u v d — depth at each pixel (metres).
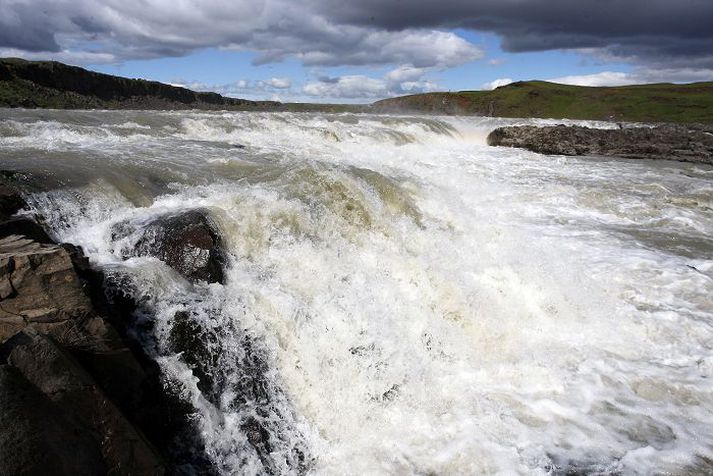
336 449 6.33
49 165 9.80
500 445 6.23
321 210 9.84
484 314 8.88
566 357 8.14
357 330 7.57
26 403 4.04
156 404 5.66
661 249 12.55
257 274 7.96
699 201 17.14
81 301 5.34
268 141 19.78
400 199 11.52
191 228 7.68
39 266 5.38
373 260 9.20
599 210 15.97
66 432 4.18
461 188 16.53
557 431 6.49
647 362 8.07
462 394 7.18
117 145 14.30
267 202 9.35
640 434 6.48
